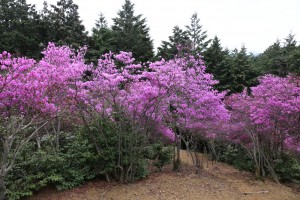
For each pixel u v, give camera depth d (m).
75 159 6.75
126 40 22.97
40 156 6.17
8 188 5.61
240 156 11.30
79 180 6.44
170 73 6.90
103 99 6.97
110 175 7.17
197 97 8.14
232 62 23.67
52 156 6.25
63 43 18.52
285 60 22.88
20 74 4.60
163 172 8.30
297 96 8.09
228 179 8.45
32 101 4.64
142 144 7.18
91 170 6.90
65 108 6.23
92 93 6.73
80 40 20.78
